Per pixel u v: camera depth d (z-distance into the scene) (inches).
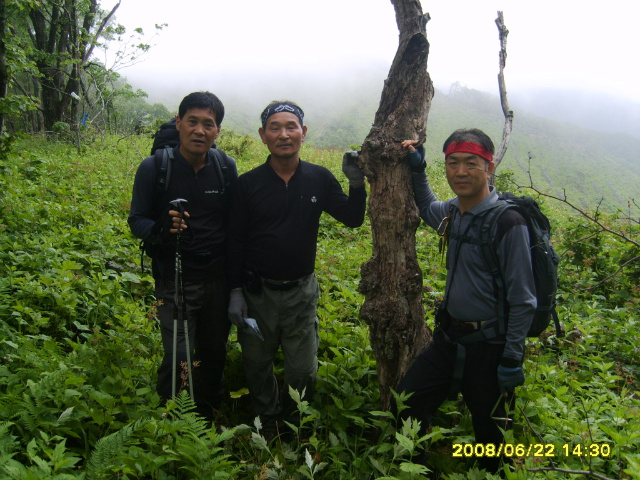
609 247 285.4
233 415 146.0
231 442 124.2
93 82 789.9
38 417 101.0
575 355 184.9
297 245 126.2
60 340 158.7
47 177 351.6
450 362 113.8
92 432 111.3
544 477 104.7
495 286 105.8
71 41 751.7
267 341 131.2
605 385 158.9
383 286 126.8
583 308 231.0
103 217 273.6
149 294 201.3
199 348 134.9
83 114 736.3
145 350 147.4
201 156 125.3
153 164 124.1
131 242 244.2
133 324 158.2
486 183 109.3
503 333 106.0
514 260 102.3
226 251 130.6
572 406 144.0
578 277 268.7
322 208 131.0
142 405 116.6
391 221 124.3
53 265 193.8
